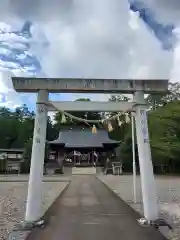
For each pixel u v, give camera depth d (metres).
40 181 5.73
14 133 42.06
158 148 25.80
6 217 6.81
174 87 32.00
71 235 4.96
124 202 8.97
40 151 5.78
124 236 4.87
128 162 28.16
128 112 6.39
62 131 33.44
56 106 6.01
